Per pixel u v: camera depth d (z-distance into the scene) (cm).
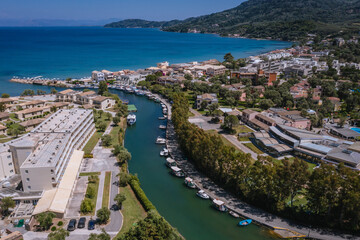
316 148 13038
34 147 10500
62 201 9069
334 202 8606
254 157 13338
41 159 9838
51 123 13588
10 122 17362
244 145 14850
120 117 19188
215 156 11212
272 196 9756
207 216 9631
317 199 8794
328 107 19925
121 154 12281
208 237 8662
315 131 16850
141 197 9856
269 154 13775
